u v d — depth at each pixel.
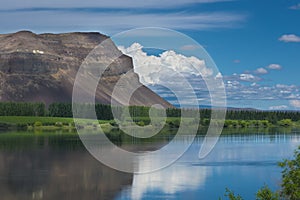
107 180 45.47
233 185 42.66
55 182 47.00
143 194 39.28
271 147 78.75
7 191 43.44
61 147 82.81
